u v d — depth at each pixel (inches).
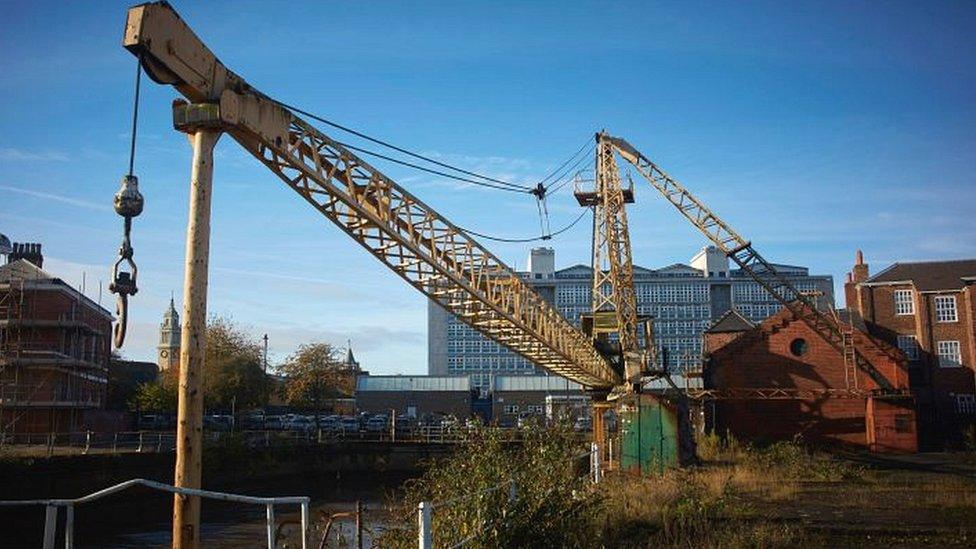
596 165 1763.0
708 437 1667.1
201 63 514.0
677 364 6072.8
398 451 2190.0
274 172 673.0
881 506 767.7
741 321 2578.7
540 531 440.5
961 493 867.4
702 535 534.9
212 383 2576.3
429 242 905.5
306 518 326.0
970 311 2181.3
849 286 2549.2
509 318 1091.9
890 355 1895.9
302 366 3152.1
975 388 2201.0
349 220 804.0
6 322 1929.1
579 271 6289.4
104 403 2373.3
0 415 1818.4
